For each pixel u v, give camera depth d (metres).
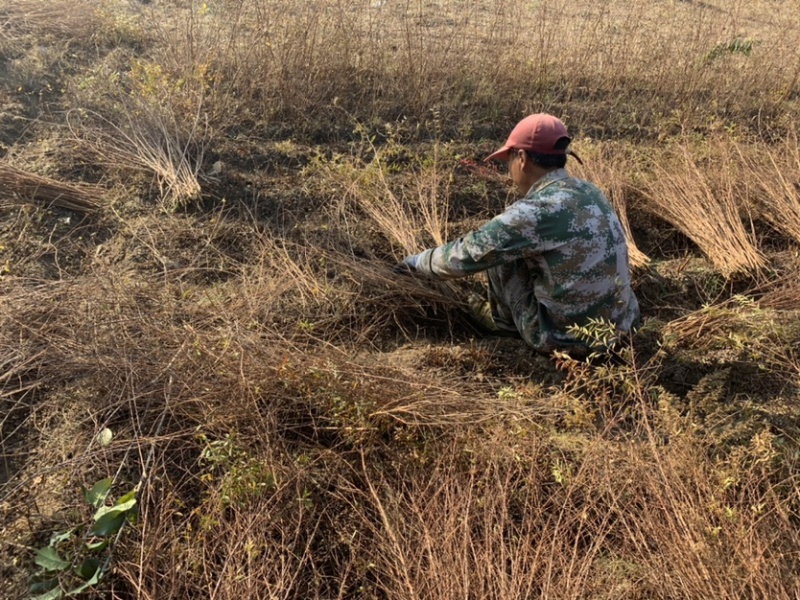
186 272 3.65
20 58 5.20
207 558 2.22
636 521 2.29
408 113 5.27
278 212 4.13
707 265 3.92
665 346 3.03
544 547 2.21
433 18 6.82
